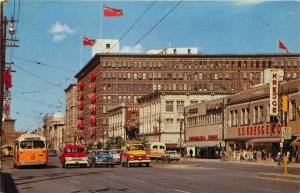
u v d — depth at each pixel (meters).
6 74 41.44
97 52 149.75
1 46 26.16
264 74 75.50
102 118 141.75
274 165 50.94
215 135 82.31
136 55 141.12
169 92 104.44
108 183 24.08
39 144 44.84
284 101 45.38
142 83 141.25
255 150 66.25
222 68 138.38
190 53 141.75
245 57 137.38
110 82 141.75
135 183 23.98
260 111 66.00
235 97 74.56
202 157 89.44
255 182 24.84
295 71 135.25
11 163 63.34
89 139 157.00
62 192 19.38
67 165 44.94
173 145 103.38
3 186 21.59
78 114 180.00
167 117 104.25
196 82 138.88
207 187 21.36
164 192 18.84
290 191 19.36
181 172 35.66
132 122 122.62
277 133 60.19
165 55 140.00
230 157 75.44
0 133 30.42
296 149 55.47
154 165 50.66
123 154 48.75
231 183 24.00
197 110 91.62
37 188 21.56
